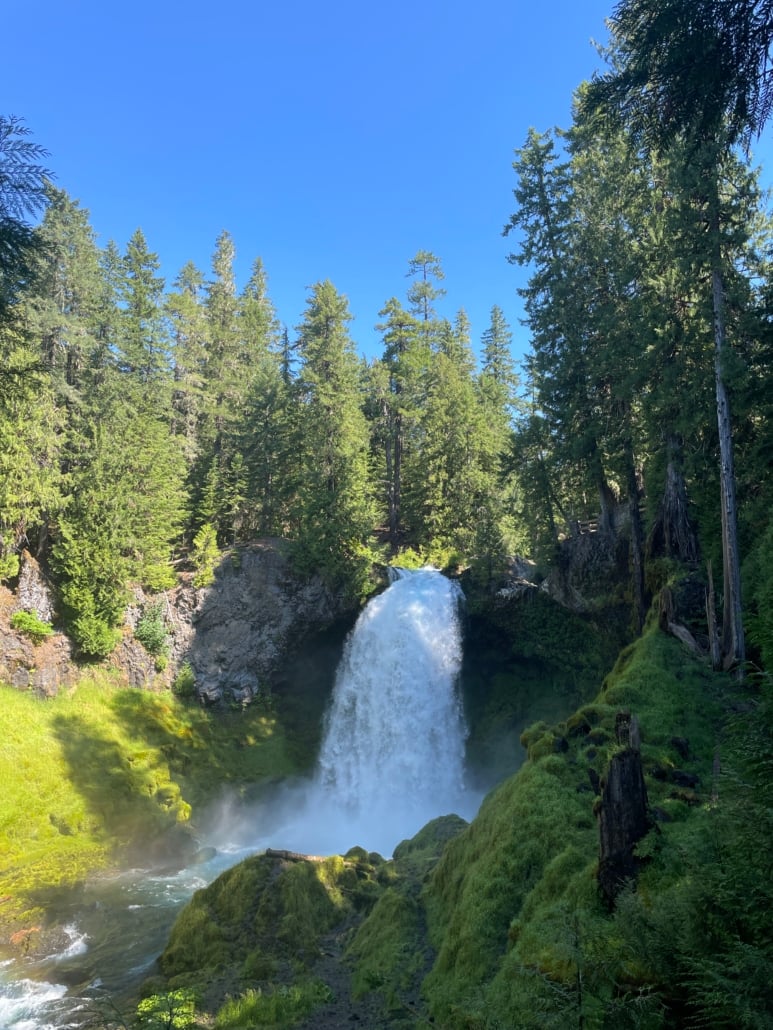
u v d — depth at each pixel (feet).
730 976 19.06
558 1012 23.00
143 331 152.66
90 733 101.96
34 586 109.81
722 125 28.96
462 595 118.62
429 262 215.31
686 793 42.22
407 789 108.47
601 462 98.48
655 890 29.81
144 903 68.95
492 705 114.73
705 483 80.33
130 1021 44.47
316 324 141.28
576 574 102.22
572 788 46.78
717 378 70.95
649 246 82.99
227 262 268.82
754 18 23.31
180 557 141.49
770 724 26.02
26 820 85.35
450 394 152.05
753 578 66.54
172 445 144.77
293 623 123.34
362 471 134.82
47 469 111.65
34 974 54.44
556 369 99.91
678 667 65.26
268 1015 40.98
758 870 20.26
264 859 59.72
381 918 50.49
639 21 26.30
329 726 120.67
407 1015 38.93
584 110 29.53
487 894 41.11
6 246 26.13
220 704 118.52
